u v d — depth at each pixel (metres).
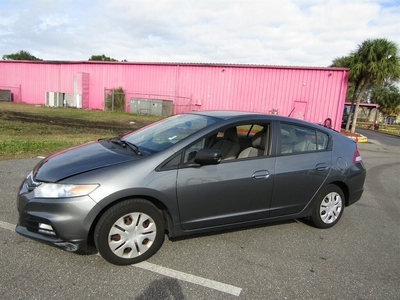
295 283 2.79
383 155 12.05
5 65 29.98
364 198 5.73
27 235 2.78
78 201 2.63
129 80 25.02
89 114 21.25
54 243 2.66
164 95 23.86
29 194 2.78
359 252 3.49
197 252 3.23
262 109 20.78
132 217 2.87
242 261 3.11
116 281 2.63
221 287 2.66
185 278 2.75
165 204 2.94
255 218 3.53
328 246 3.59
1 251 2.98
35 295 2.38
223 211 3.29
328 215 4.05
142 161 2.93
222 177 3.19
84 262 2.89
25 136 9.95
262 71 20.50
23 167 6.07
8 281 2.53
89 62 26.11
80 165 2.92
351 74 19.12
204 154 2.99
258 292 2.62
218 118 3.57
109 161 2.96
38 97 29.14
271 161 3.52
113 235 2.80
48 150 7.81
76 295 2.42
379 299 2.63
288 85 19.88
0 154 7.02
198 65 22.30
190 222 3.14
